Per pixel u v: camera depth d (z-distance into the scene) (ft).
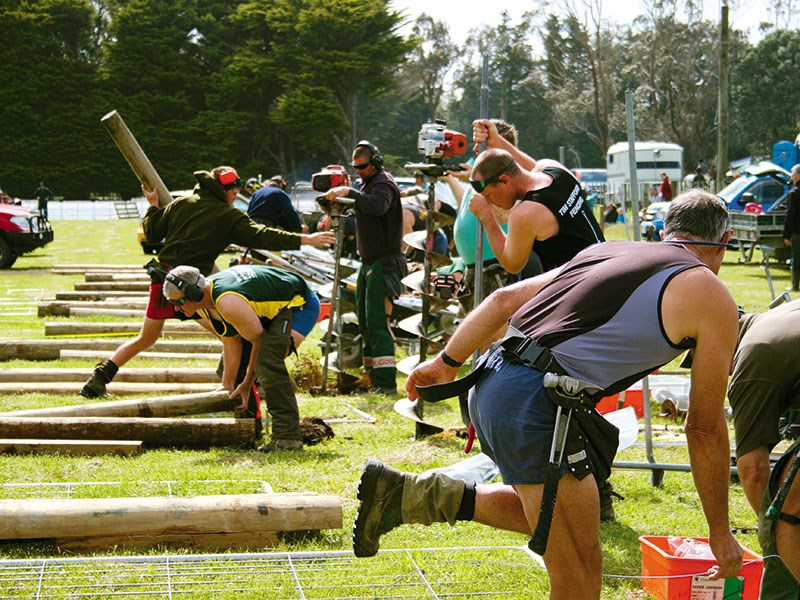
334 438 51.37
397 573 31.68
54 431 46.62
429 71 597.93
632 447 49.90
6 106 559.38
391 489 25.67
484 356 23.98
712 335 21.80
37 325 92.73
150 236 60.08
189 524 33.14
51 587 29.40
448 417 57.21
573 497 22.16
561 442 21.95
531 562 32.94
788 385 24.58
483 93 48.78
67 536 32.22
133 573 30.71
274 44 539.29
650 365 22.40
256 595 29.60
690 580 27.86
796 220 120.88
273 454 46.78
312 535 34.58
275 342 47.52
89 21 591.37
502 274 56.90
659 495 41.83
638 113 477.36
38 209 309.22
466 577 31.42
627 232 43.01
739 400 25.11
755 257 174.09
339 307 66.39
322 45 528.63
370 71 524.11
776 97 539.70
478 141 46.26
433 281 67.41
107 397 59.77
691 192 24.40
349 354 74.43
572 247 36.19
